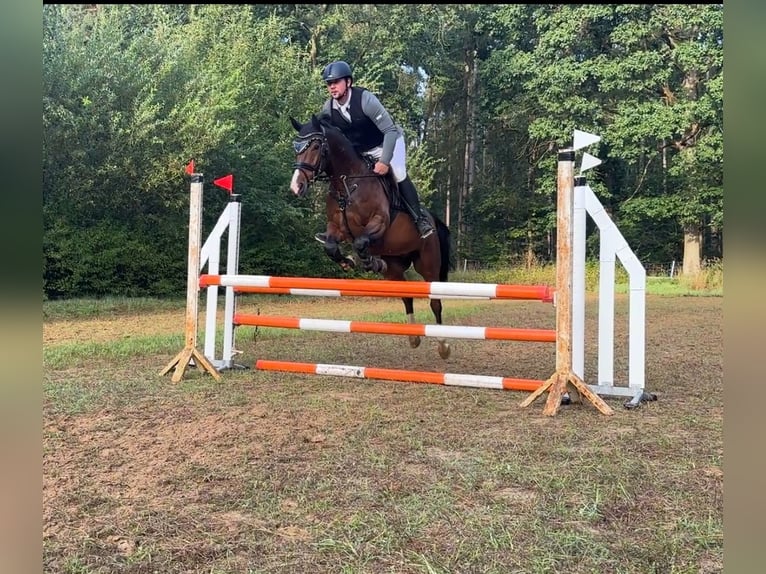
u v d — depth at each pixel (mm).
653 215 21859
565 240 4406
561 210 4395
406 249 5578
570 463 3248
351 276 18281
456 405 4578
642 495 2822
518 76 24328
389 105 25438
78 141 12695
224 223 5957
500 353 7324
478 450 3465
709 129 20812
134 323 10000
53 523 2537
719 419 4137
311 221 17938
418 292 4867
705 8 19672
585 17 21031
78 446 3541
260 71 17453
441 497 2801
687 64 19828
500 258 26250
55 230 12633
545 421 4125
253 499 2805
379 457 3342
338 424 4016
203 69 16016
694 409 4461
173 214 14125
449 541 2383
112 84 13180
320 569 2189
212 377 5543
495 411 4402
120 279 13688
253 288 5551
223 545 2363
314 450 3486
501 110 25406
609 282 4738
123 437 3721
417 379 4977
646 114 20359
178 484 2984
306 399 4727
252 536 2447
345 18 23766
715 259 22547
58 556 2275
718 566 2176
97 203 13242
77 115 12742
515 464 3225
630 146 20859
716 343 7996
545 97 22234
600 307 4785
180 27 17516
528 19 23984
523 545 2348
